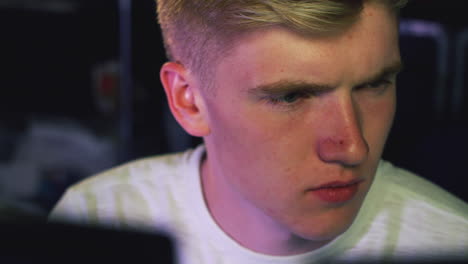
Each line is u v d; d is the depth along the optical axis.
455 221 1.10
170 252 0.45
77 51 2.71
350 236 1.07
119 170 1.41
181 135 2.64
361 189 0.84
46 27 2.71
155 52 2.49
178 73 0.94
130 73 2.50
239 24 0.75
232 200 1.06
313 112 0.77
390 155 2.82
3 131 2.73
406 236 1.09
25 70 2.76
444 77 2.98
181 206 1.18
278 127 0.79
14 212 0.99
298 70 0.73
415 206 1.13
